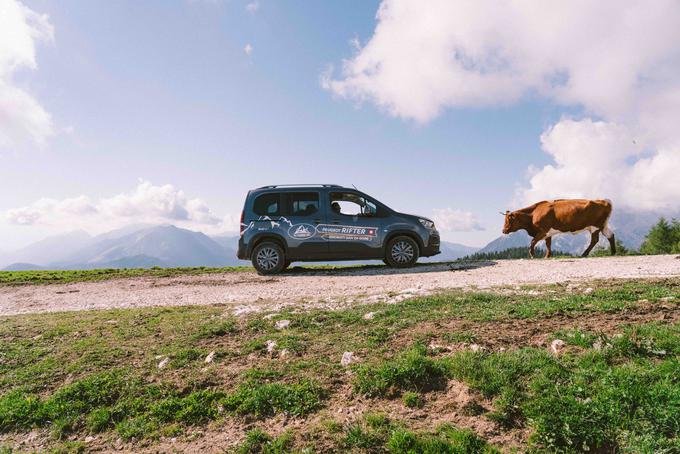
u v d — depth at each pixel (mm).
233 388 5242
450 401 4441
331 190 14789
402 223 14391
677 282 7871
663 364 4266
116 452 4461
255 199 14805
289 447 4090
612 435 3643
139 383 5531
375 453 3881
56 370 6094
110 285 13727
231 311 8266
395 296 8500
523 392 4312
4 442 4816
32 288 13680
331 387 5027
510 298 7543
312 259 14469
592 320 5805
